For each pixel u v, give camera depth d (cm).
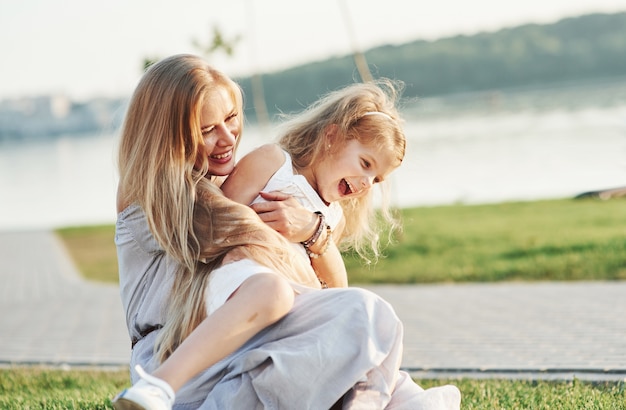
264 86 6481
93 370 631
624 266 923
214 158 344
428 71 7719
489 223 1377
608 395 438
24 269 1437
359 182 354
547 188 1931
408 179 2316
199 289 313
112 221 2414
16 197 3378
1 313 991
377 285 998
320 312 303
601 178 1964
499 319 732
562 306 762
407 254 1159
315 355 292
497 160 2466
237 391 295
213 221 315
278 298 296
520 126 3409
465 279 976
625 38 7512
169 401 276
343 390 293
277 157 353
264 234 316
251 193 349
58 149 7356
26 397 501
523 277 945
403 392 313
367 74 1197
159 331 325
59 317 930
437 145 3027
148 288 334
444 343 654
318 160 360
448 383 505
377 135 351
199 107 327
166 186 321
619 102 4153
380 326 302
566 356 569
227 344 290
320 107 367
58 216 2731
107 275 1293
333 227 372
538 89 6944
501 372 540
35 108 9544
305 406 293
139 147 330
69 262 1495
